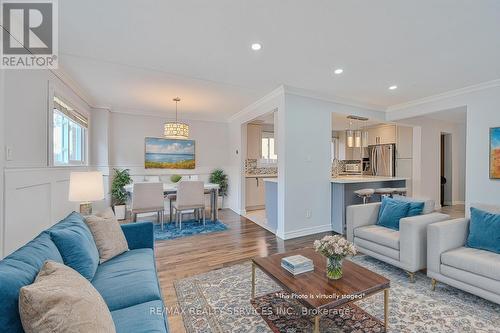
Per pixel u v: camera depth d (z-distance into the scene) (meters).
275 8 1.95
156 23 2.16
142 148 5.74
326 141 4.32
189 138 6.27
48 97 2.83
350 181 4.20
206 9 1.97
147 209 4.25
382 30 2.26
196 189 4.54
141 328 1.16
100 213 2.33
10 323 0.88
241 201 5.79
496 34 2.31
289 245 3.54
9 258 1.14
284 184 3.86
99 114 5.07
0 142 1.87
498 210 2.28
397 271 2.64
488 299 1.88
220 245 3.54
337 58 2.85
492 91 3.56
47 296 0.89
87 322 0.91
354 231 3.01
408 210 2.78
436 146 6.28
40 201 2.55
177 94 4.31
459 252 2.11
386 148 6.69
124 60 2.91
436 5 1.90
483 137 3.64
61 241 1.55
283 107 3.88
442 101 4.21
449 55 2.76
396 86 3.82
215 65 3.06
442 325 1.74
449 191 6.97
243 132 5.86
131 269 1.78
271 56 2.81
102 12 2.00
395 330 1.70
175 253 3.23
